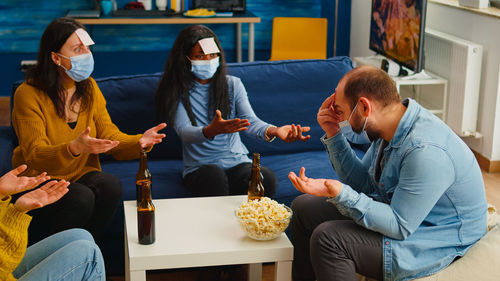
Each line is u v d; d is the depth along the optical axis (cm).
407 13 403
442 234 191
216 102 262
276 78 305
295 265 224
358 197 183
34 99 234
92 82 253
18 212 162
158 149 293
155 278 255
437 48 427
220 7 550
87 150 219
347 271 187
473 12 391
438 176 179
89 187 238
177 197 254
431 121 185
